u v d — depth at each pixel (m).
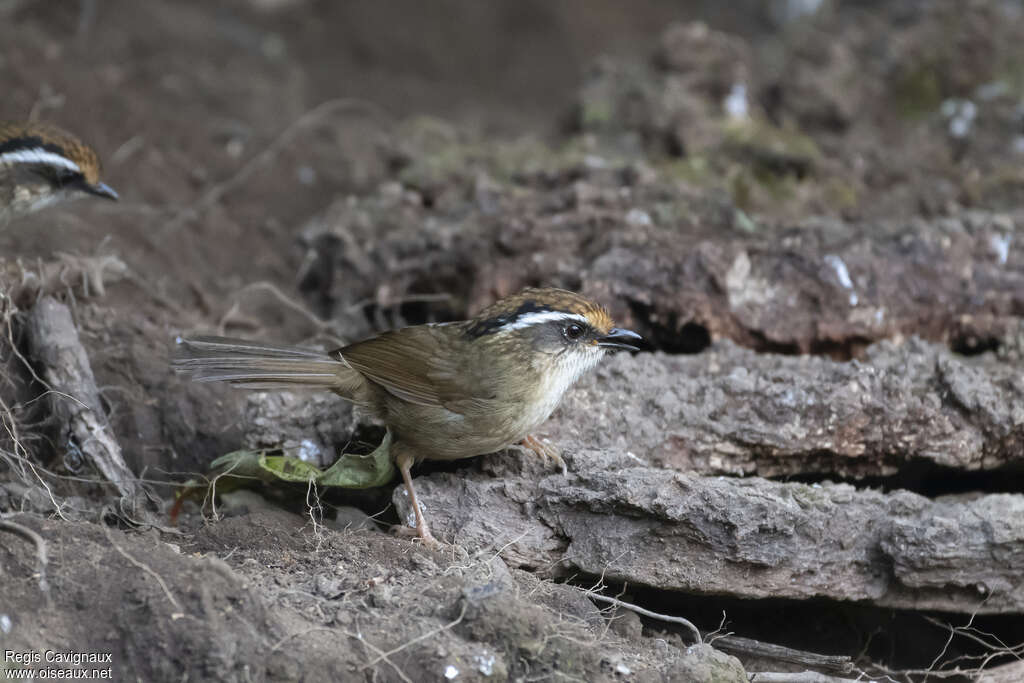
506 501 9.31
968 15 17.52
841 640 9.95
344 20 23.84
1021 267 11.95
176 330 12.06
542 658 7.72
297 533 9.08
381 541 8.90
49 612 7.41
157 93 17.56
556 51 24.75
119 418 10.70
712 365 10.87
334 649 7.49
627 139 15.70
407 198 14.44
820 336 11.62
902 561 9.02
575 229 12.62
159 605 7.39
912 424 9.99
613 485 8.98
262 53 21.11
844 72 17.11
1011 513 9.16
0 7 17.31
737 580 9.02
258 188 15.99
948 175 15.41
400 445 9.49
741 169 14.90
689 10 26.52
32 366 10.16
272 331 13.17
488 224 13.01
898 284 11.76
